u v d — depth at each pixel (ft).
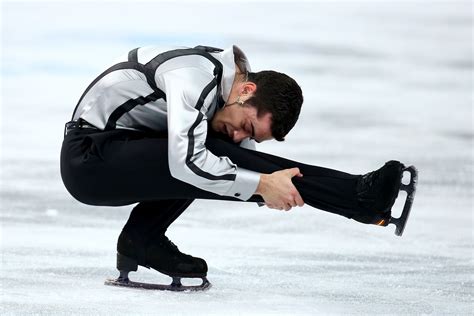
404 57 124.57
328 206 33.45
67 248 43.93
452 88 104.73
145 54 34.55
